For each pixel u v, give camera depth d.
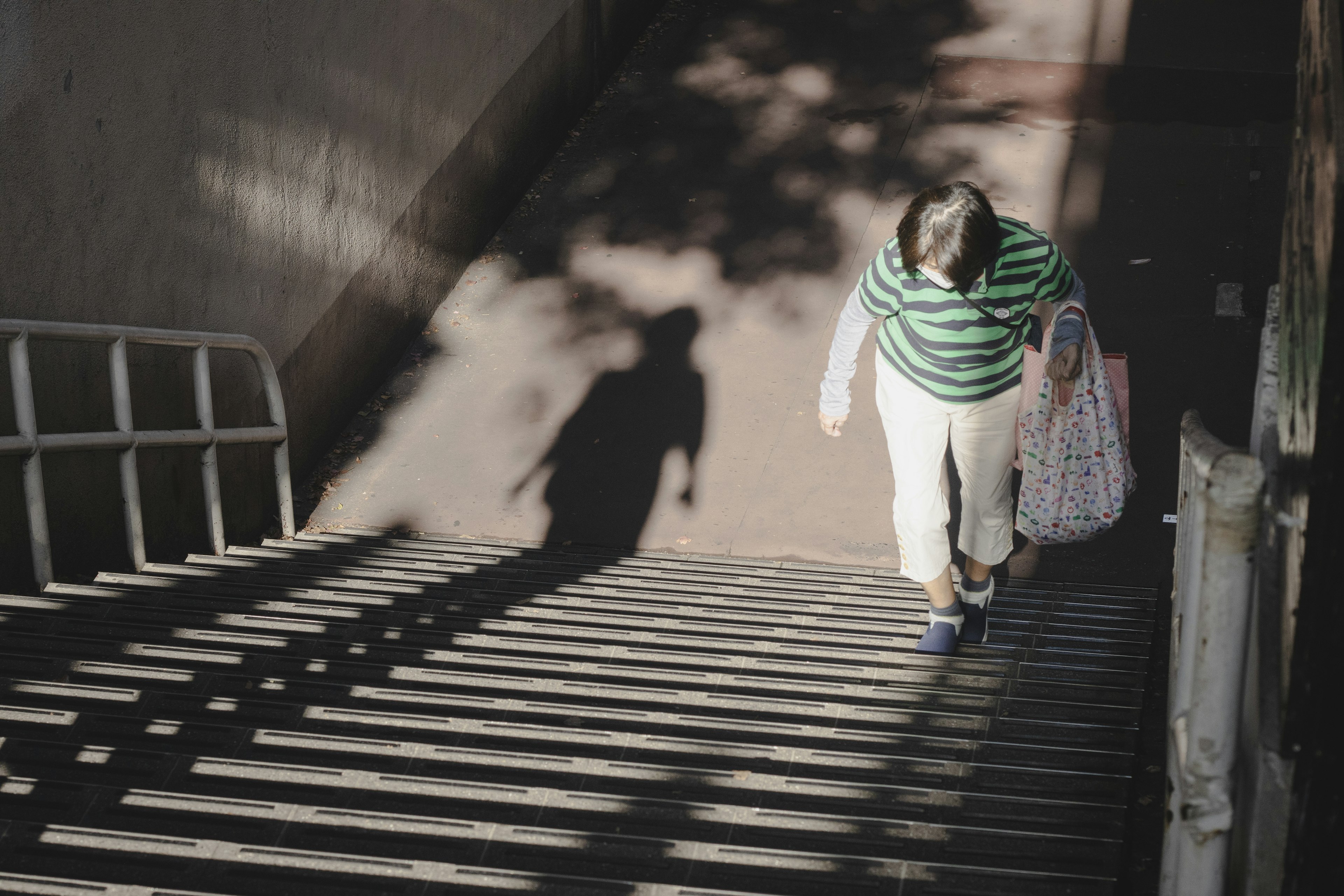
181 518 5.80
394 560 5.59
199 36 5.36
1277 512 1.78
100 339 4.64
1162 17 10.59
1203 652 1.87
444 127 7.91
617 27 10.57
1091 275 7.71
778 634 4.34
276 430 6.04
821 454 6.72
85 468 5.04
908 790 3.08
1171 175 8.61
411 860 2.71
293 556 5.55
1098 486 3.98
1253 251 7.80
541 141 9.39
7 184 4.33
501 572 5.43
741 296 8.01
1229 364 6.91
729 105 10.05
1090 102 9.52
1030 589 5.21
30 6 4.33
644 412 7.13
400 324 7.69
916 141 9.30
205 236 5.60
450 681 3.85
